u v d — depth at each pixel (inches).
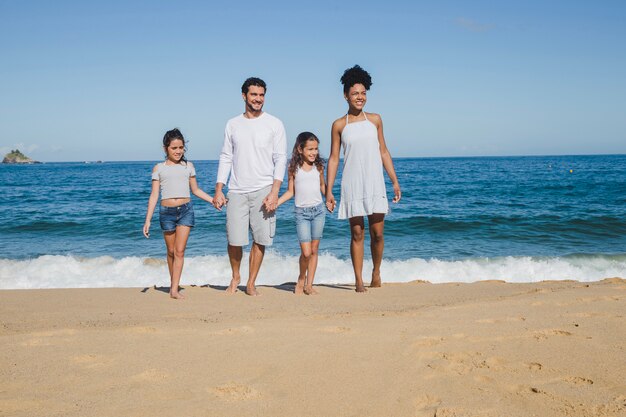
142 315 182.7
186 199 222.8
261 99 216.2
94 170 3201.3
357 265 232.2
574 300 182.5
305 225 227.0
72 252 475.2
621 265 403.9
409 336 140.1
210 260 399.2
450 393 104.4
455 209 783.1
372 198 218.7
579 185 1214.3
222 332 146.4
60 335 145.4
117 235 570.9
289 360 123.0
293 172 227.1
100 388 107.1
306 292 228.4
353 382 110.4
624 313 161.5
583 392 103.0
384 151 227.1
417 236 559.2
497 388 106.3
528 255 450.9
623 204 818.8
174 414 95.5
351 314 174.2
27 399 101.4
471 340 135.7
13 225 631.8
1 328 159.6
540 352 125.6
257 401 101.5
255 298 217.0
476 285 260.4
